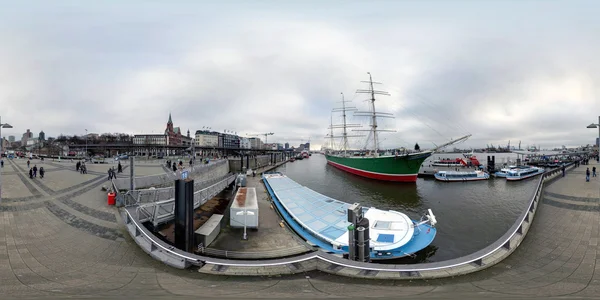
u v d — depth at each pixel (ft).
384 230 55.16
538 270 30.66
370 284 26.09
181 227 44.06
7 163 163.73
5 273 30.81
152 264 34.14
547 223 49.85
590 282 27.43
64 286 27.30
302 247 49.78
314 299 22.49
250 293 24.31
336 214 71.72
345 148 277.44
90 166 148.87
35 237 41.73
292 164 400.26
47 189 72.33
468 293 23.82
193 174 110.63
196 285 26.94
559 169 127.65
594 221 49.70
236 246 50.72
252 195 75.46
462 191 138.62
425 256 55.21
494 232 71.51
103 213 54.54
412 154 153.79
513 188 147.64
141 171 123.65
